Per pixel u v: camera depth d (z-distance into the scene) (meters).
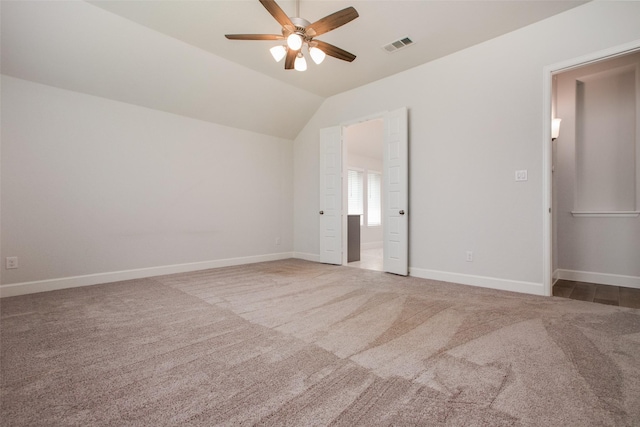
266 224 5.45
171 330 2.17
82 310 2.63
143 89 3.82
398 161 4.07
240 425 1.19
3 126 3.11
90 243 3.63
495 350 1.82
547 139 3.01
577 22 2.83
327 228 5.09
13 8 2.66
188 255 4.46
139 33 3.19
